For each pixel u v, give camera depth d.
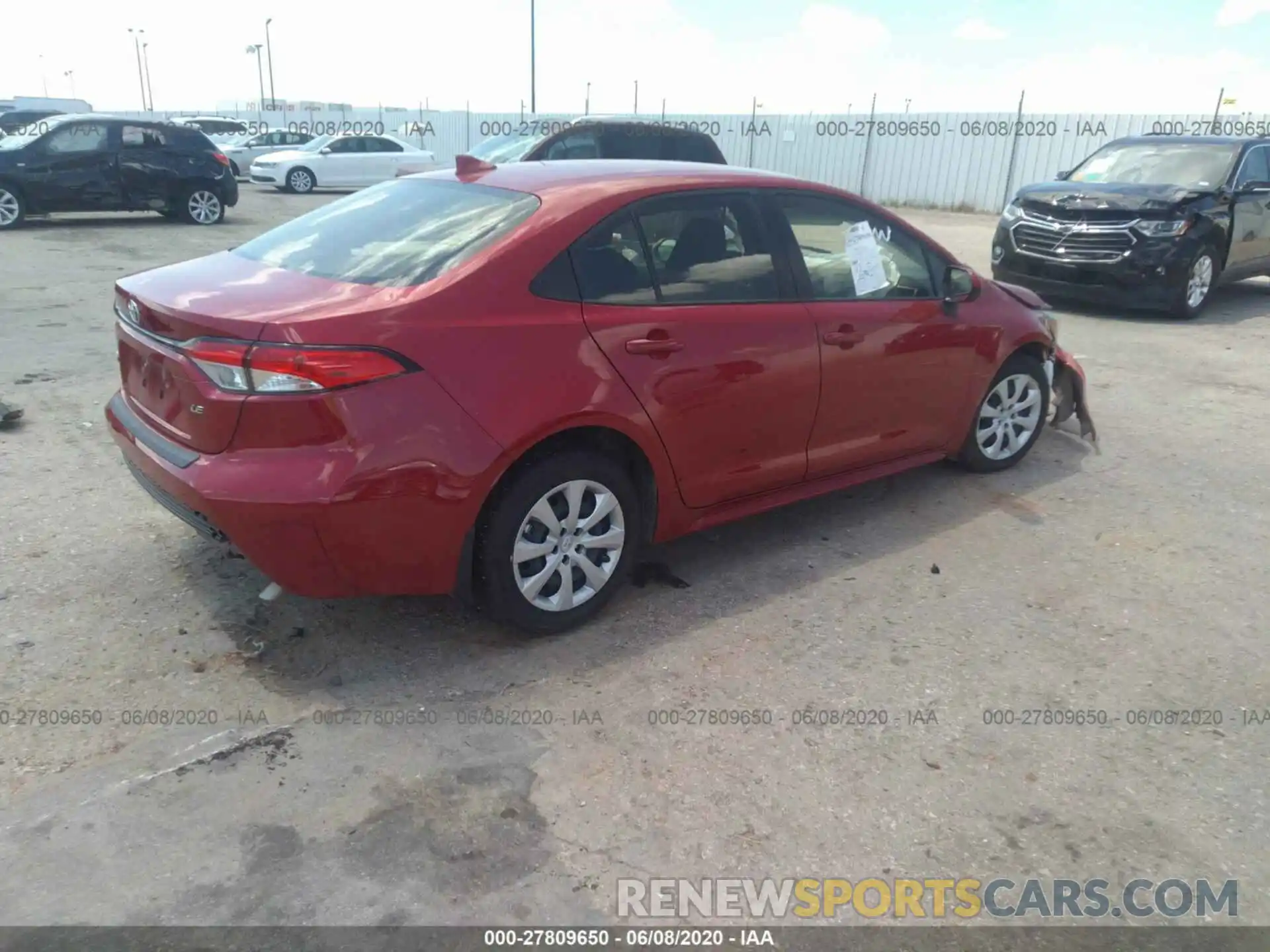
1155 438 6.24
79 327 8.14
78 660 3.30
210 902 2.36
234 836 2.57
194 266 3.78
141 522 4.36
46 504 4.51
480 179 3.91
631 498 3.67
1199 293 10.20
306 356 2.88
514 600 3.42
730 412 3.87
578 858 2.55
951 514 4.93
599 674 3.39
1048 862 2.61
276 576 3.04
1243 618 3.95
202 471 2.99
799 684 3.38
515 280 3.29
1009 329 5.10
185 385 3.04
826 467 4.40
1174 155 10.92
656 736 3.06
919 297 4.70
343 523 2.96
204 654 3.38
